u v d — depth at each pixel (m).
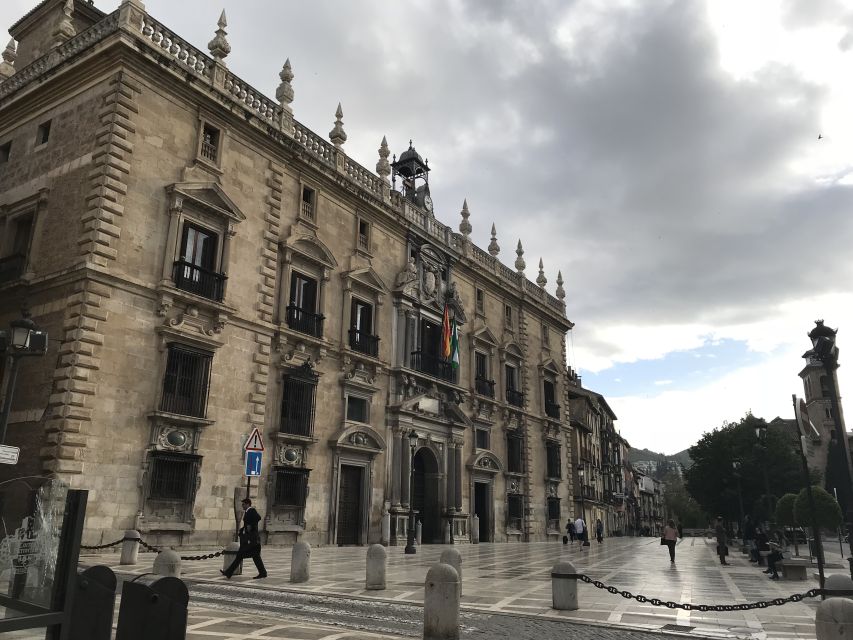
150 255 21.30
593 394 77.62
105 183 20.34
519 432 42.28
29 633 5.11
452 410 35.16
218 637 8.27
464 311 38.94
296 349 26.41
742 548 34.16
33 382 19.58
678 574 19.36
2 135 24.95
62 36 24.83
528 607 11.91
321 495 26.56
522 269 47.09
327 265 28.47
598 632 9.66
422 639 8.65
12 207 22.80
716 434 58.00
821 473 54.53
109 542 18.73
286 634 8.61
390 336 32.25
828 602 7.30
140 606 6.00
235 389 23.33
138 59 21.84
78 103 22.34
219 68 24.67
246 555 14.95
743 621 10.80
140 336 20.58
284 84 28.20
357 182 31.27
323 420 27.39
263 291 25.06
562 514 46.22
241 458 23.06
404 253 34.38
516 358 43.84
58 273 20.11
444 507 33.97
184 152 23.12
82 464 18.45
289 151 27.30
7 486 5.42
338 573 16.23
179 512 20.86
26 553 5.34
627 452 119.69
